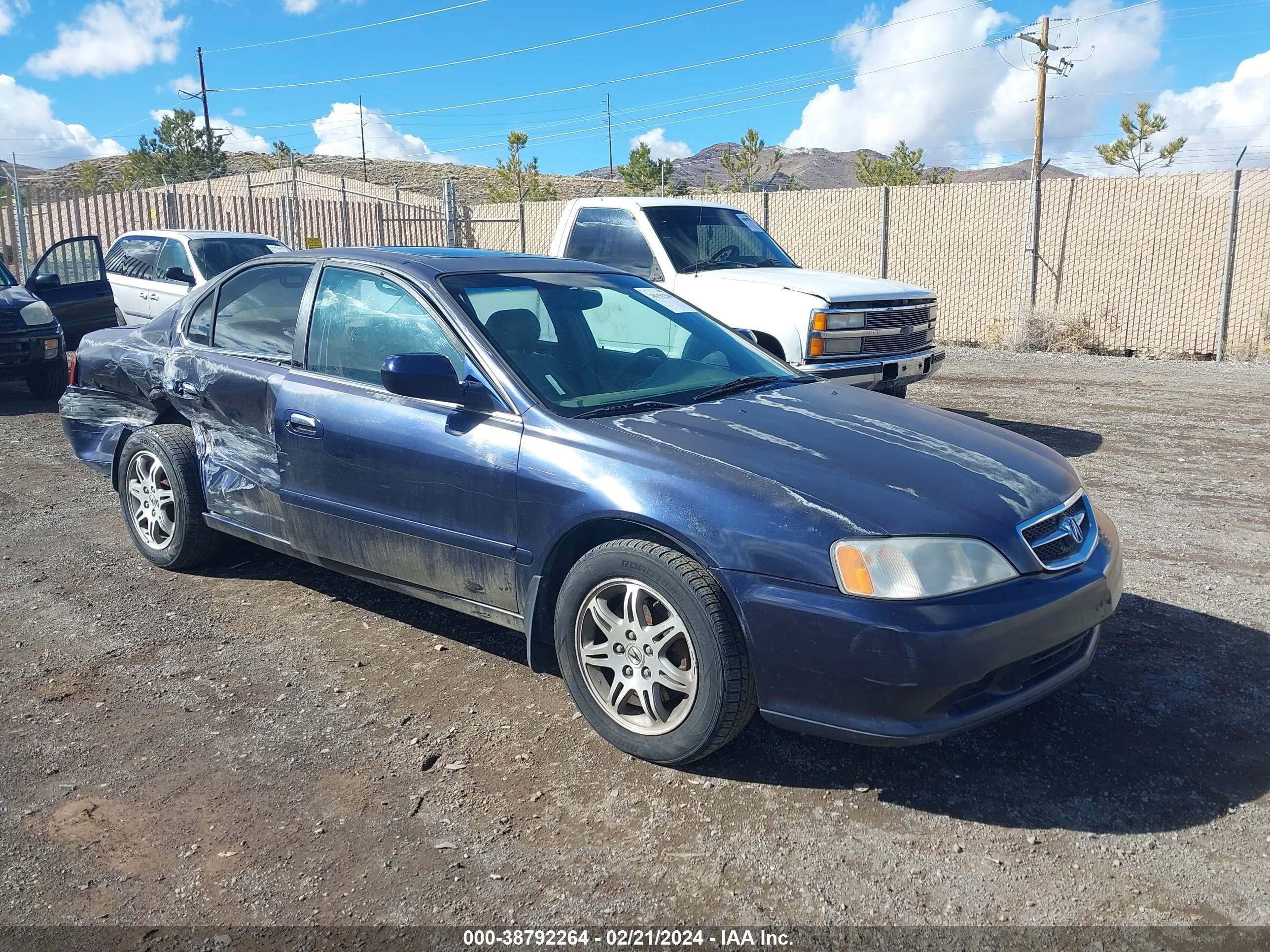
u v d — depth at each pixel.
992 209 15.80
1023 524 3.09
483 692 3.78
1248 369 12.35
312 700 3.72
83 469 7.33
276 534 4.45
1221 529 5.68
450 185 17.45
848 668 2.85
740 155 39.41
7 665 4.02
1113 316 14.91
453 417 3.70
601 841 2.85
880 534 2.89
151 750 3.36
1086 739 3.38
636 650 3.23
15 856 2.78
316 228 20.73
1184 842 2.82
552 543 3.39
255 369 4.45
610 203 8.64
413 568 3.91
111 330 5.71
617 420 3.52
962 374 12.20
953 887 2.64
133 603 4.68
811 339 7.29
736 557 2.98
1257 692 3.69
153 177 44.44
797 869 2.72
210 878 2.69
